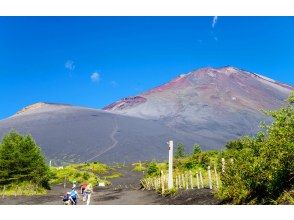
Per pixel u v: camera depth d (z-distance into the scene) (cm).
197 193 2475
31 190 4344
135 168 9969
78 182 6719
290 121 1388
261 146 1574
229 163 1808
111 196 3531
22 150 4594
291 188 1362
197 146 7994
